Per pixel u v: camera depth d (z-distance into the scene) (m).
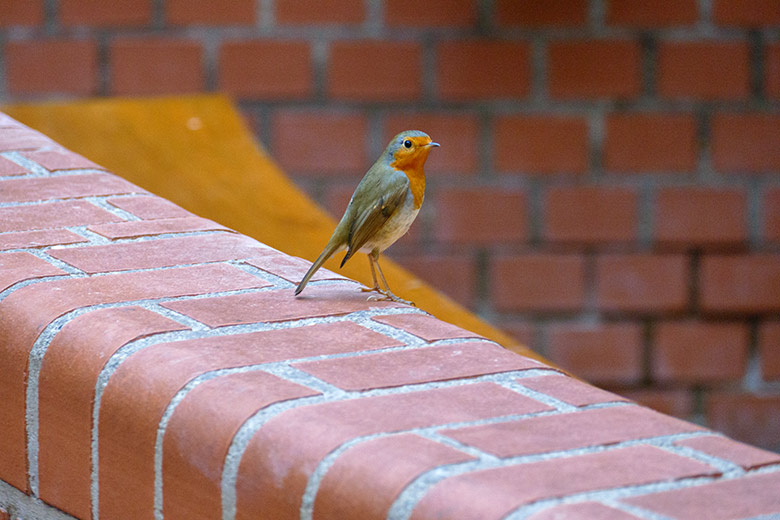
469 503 5.15
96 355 7.34
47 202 10.72
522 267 13.88
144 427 6.77
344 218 10.42
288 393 6.44
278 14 13.84
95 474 7.22
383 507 5.38
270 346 7.29
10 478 8.03
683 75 13.85
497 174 13.86
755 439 13.90
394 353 7.20
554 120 13.86
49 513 7.70
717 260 13.88
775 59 13.85
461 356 7.14
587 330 13.88
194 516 6.45
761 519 5.02
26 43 13.84
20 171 11.65
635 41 13.85
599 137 13.86
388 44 13.85
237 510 6.16
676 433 5.97
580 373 13.89
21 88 13.84
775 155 13.87
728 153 13.87
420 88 13.85
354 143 13.86
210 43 13.84
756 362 13.89
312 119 13.86
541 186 13.87
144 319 7.73
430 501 5.24
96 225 10.14
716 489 5.31
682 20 13.84
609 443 5.81
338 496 5.59
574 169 13.86
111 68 13.84
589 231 13.88
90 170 11.82
